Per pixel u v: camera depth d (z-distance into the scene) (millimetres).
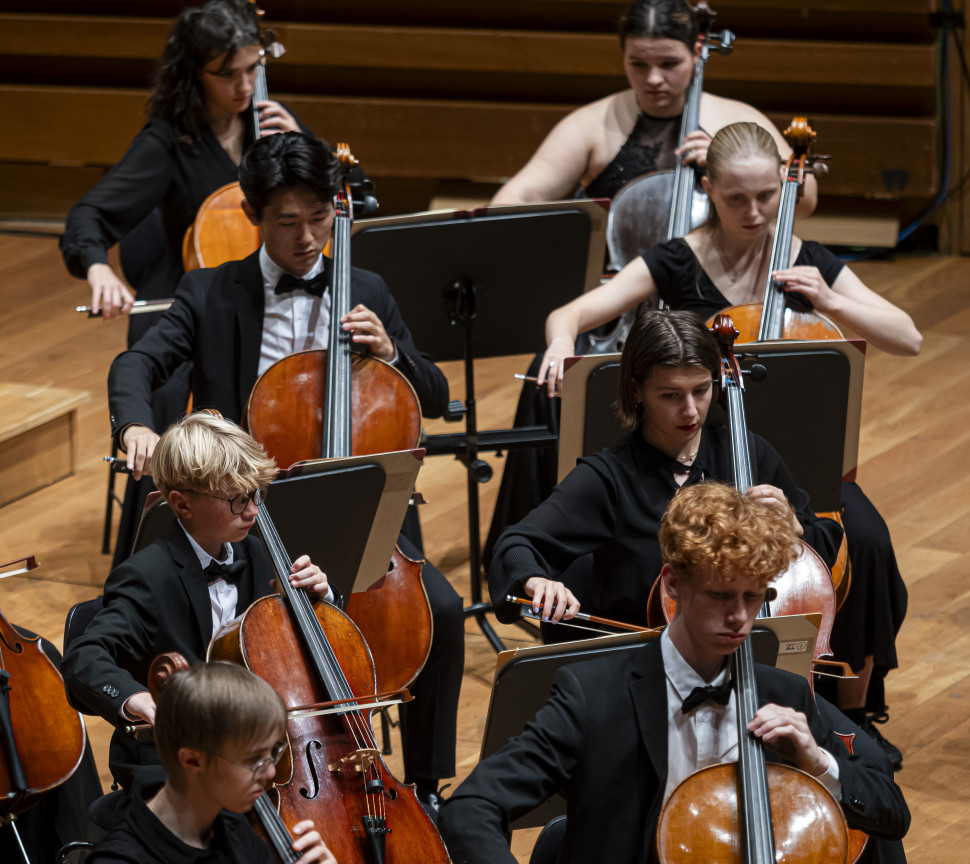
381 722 12266
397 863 7383
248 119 14320
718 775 6652
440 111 24281
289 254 10977
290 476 8773
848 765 6973
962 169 23406
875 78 23078
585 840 7012
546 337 12055
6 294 22609
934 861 10297
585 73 23969
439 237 12273
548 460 14023
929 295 21906
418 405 10648
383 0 24328
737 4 23422
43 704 8781
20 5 25047
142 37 24703
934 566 14656
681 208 13391
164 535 8508
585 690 7051
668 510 6941
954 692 12602
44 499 16609
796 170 12656
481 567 15023
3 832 8797
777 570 6676
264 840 7039
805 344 10070
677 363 8844
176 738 6340
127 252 15023
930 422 17906
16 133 25281
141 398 10430
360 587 9703
